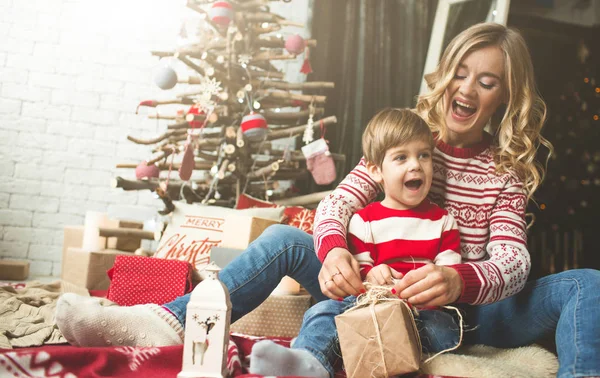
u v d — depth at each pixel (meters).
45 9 3.67
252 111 2.63
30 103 3.64
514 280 1.17
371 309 1.07
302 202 2.79
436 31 3.54
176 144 2.89
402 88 3.59
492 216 1.33
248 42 2.90
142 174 2.63
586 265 3.42
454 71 1.35
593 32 3.48
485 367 1.13
